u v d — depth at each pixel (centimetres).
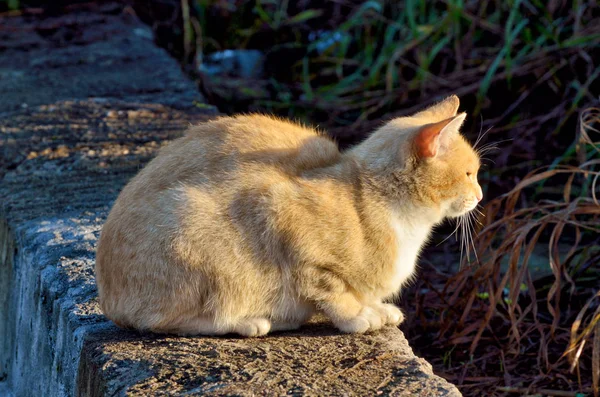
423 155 443
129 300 430
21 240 584
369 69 1034
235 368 392
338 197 436
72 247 552
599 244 724
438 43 988
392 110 975
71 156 725
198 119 807
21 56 1012
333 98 1006
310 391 368
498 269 611
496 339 608
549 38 924
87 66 973
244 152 444
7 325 620
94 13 1165
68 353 460
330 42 1102
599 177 791
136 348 418
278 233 426
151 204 427
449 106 499
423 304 646
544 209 692
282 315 443
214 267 422
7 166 714
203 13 1154
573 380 580
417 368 392
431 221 462
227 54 1133
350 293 448
